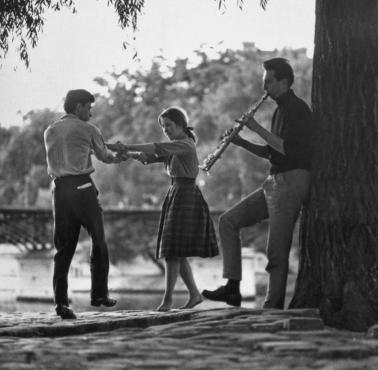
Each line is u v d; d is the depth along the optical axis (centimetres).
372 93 1500
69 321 1488
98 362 1055
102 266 1534
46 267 8581
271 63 1558
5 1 1772
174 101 10531
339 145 1508
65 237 1527
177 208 1616
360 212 1484
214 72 10494
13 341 1242
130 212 8962
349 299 1451
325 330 1301
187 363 1044
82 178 1518
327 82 1527
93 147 1539
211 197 9500
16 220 8494
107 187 10219
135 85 10656
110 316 1534
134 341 1219
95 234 1522
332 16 1526
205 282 8369
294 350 1114
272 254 1558
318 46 1544
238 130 1595
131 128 10556
